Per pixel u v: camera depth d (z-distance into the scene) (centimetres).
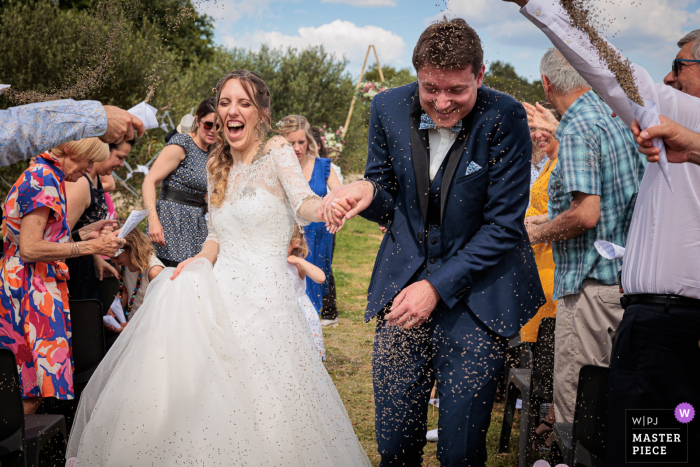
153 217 429
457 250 235
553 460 287
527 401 310
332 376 460
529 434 308
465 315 232
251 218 267
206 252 298
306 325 278
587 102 287
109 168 364
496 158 224
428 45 204
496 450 349
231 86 265
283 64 1800
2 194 883
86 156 298
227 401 234
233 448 225
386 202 242
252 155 272
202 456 223
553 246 304
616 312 282
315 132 642
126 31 346
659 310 211
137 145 808
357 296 753
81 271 367
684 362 209
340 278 859
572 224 280
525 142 226
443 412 231
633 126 176
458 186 226
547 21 167
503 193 224
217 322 251
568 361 290
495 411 411
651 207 218
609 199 282
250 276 265
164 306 256
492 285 231
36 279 289
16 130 213
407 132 235
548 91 301
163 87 937
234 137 267
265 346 250
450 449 227
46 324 288
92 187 365
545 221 327
